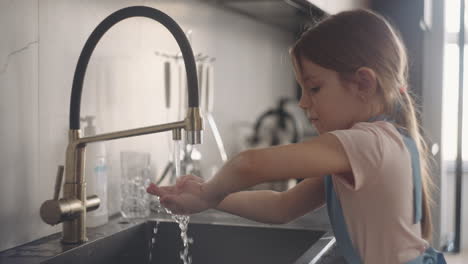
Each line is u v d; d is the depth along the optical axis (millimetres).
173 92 1821
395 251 977
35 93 1227
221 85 2305
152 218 1476
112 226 1369
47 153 1270
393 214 966
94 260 1223
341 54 1057
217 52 2236
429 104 3287
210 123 2035
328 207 1131
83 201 1204
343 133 944
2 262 1058
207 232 1440
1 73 1130
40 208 1148
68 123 1339
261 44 2730
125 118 1583
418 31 3223
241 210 1226
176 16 1860
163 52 1771
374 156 934
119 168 1561
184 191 942
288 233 1390
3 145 1144
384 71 1075
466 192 4137
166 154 1806
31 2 1204
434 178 3295
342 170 923
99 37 1201
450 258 3488
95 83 1447
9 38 1146
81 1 1373
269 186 2211
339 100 1071
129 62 1597
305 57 1097
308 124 3041
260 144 2697
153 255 1441
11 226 1168
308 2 1925
